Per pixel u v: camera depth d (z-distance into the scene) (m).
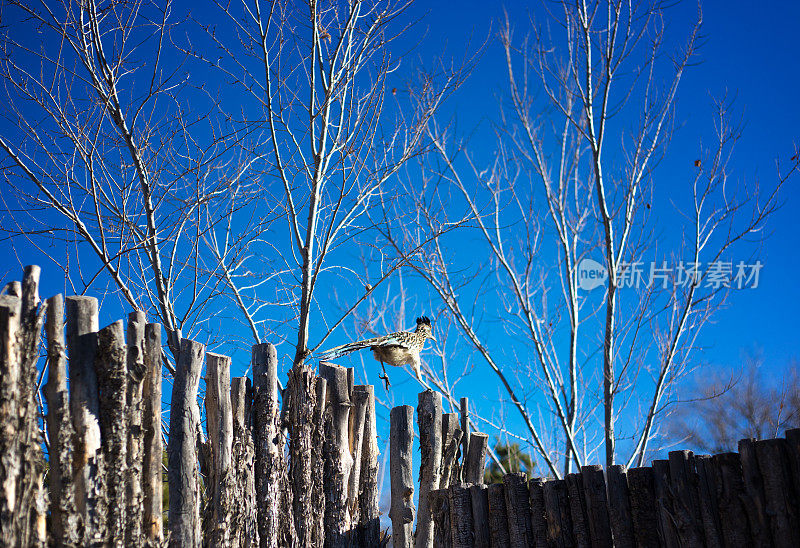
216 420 5.78
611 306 12.76
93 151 8.02
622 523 5.65
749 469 5.11
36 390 4.97
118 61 8.27
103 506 4.75
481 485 6.36
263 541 5.83
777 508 4.93
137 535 4.89
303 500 6.27
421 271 11.86
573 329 13.51
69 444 4.71
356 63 9.06
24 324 4.55
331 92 8.74
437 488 6.76
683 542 5.29
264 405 6.08
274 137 8.77
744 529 5.08
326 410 6.68
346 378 6.86
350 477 6.66
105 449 4.88
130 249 7.64
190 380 5.61
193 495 5.39
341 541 6.37
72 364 4.93
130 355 5.16
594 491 5.81
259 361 6.19
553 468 12.36
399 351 7.18
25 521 4.27
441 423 6.96
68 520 4.57
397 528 6.70
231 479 5.67
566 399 13.27
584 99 13.54
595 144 13.40
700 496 5.32
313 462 6.43
